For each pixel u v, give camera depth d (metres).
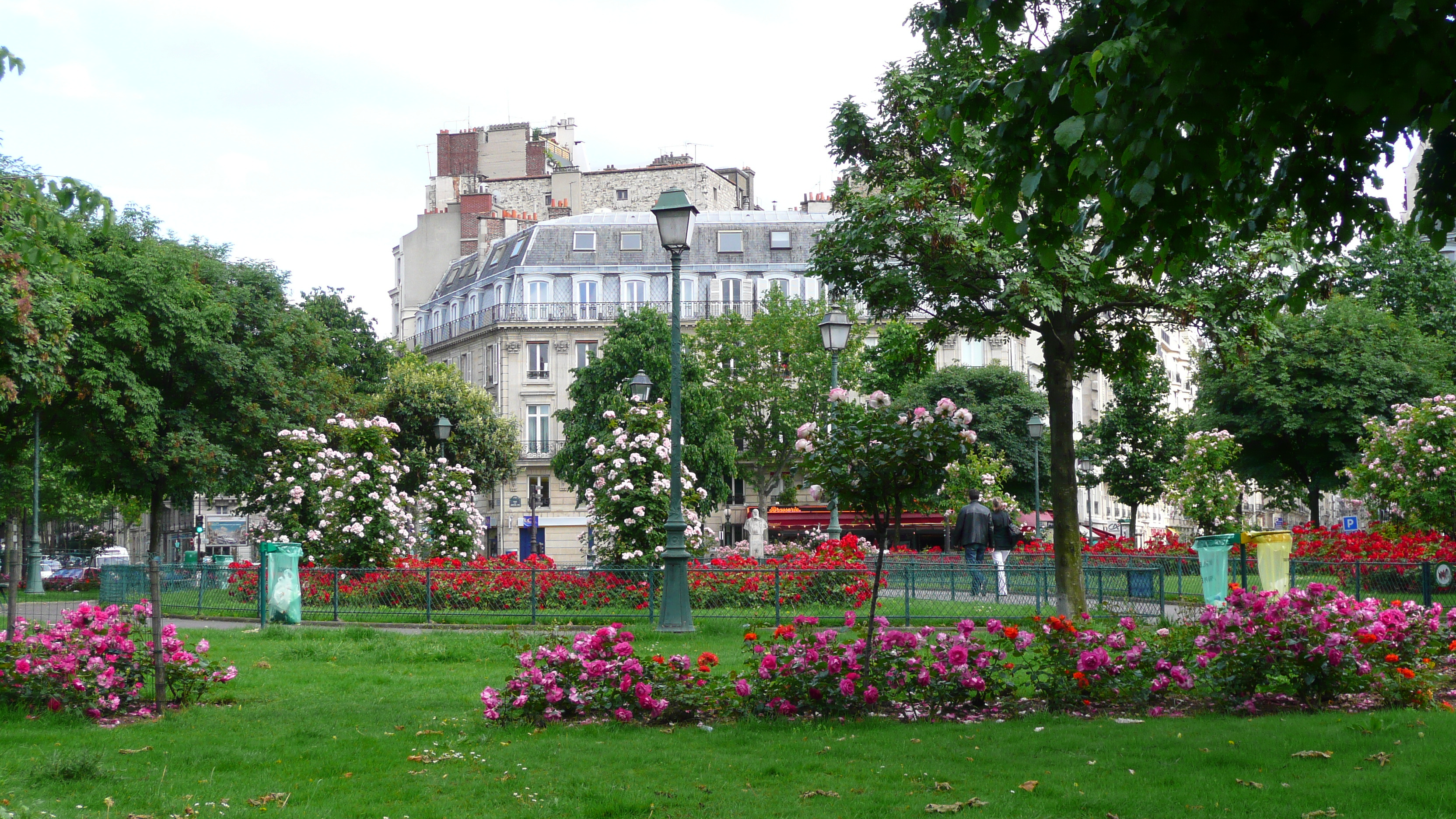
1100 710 9.88
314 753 8.41
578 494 56.25
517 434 61.94
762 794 7.11
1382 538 24.56
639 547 23.69
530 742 8.80
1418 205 8.16
